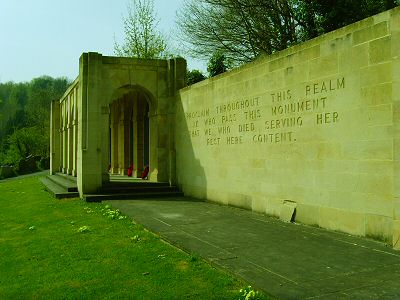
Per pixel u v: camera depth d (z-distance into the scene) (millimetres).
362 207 9023
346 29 9469
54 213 14141
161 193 17641
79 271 7238
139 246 8711
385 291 5625
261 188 12570
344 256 7465
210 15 26906
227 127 14422
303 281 6066
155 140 19547
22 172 47906
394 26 8055
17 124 83250
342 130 9570
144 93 19750
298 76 10969
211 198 15547
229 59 26609
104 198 16766
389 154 8414
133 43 33281
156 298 5738
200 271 6797
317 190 10336
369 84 8875
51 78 115250
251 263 7027
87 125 18172
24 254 8984
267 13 24781
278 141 11773
